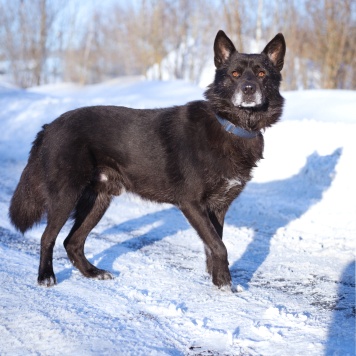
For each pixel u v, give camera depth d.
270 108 5.07
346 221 7.07
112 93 17.95
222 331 3.73
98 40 40.59
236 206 7.98
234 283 4.87
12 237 6.34
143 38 28.64
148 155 5.05
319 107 11.96
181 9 29.03
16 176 9.90
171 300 4.41
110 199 5.45
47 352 3.38
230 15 19.92
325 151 9.14
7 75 33.25
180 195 4.95
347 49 19.02
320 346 3.48
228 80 4.97
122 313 4.09
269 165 9.48
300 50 20.11
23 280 4.77
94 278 5.00
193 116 4.98
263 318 4.00
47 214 5.06
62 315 3.96
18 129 12.98
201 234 4.82
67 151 4.99
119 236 6.57
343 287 4.73
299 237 6.53
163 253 5.89
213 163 4.79
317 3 19.39
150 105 13.88
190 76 28.73
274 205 7.90
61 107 14.15
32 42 30.95
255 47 21.42
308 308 4.21
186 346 3.53
